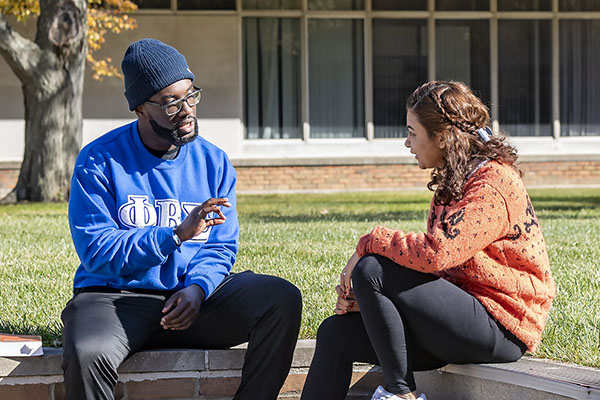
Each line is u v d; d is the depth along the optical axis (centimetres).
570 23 1939
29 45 1441
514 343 346
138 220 373
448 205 340
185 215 382
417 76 1897
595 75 1952
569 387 327
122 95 1756
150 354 376
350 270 351
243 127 1842
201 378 380
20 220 1062
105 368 337
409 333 346
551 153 1872
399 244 333
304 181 1791
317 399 357
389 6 1880
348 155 1831
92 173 372
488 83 1916
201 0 1781
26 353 367
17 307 497
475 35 1908
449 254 327
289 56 1859
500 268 339
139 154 380
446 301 336
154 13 1761
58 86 1470
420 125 345
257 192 1759
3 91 1722
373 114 1889
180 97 369
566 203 1318
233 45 1794
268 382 366
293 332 367
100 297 363
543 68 1931
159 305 366
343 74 1886
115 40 1752
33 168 1477
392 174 1823
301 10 1850
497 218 331
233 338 378
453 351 344
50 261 693
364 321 341
